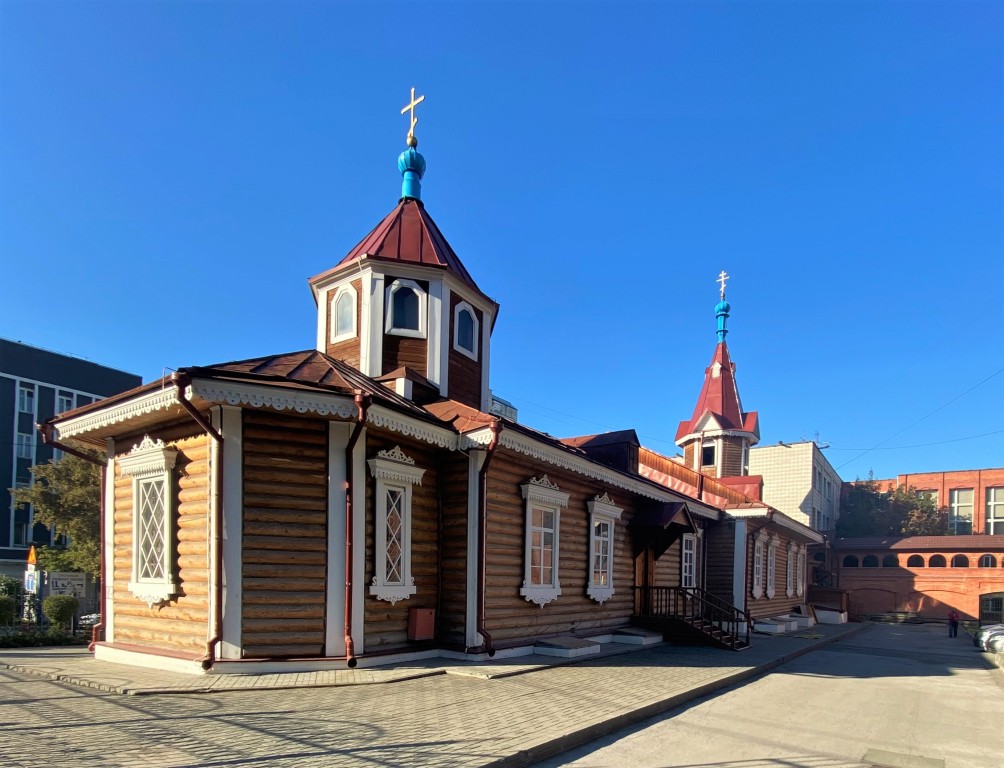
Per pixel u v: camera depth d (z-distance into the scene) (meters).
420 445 10.34
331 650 8.52
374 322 12.14
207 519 8.29
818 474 49.38
